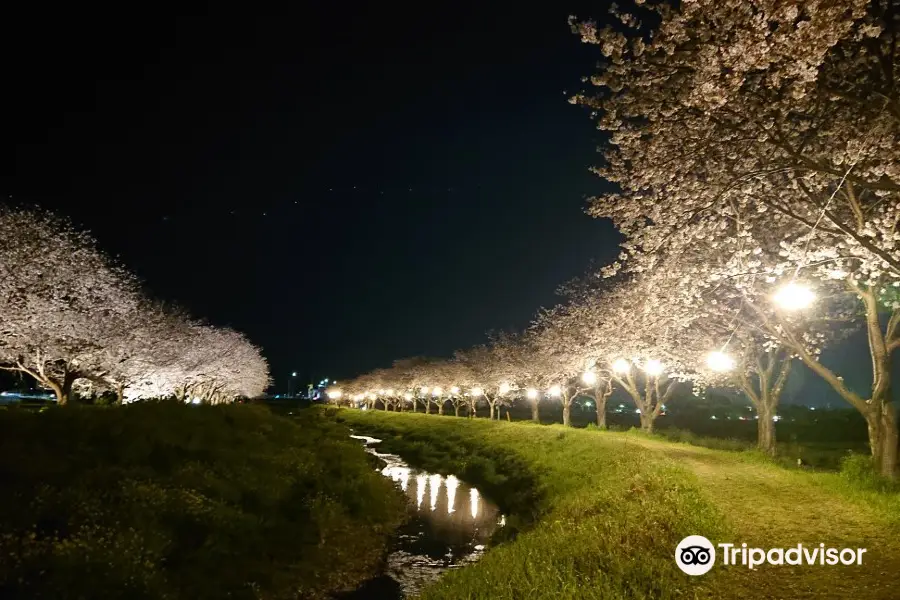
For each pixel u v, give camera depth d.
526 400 95.44
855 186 13.95
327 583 16.05
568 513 16.20
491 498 28.02
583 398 99.94
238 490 18.41
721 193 12.51
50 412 19.91
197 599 12.83
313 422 39.75
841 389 16.97
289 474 22.38
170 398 28.58
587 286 41.69
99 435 18.84
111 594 11.31
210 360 51.91
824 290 21.47
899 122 11.17
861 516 12.83
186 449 20.16
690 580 9.42
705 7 10.91
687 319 19.47
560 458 27.67
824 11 9.44
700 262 16.88
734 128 12.46
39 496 13.66
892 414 16.39
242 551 15.47
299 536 17.80
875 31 10.35
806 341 22.11
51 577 11.10
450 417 62.81
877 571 9.41
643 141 13.62
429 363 83.50
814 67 10.12
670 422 55.72
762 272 15.32
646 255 15.12
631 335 28.16
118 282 32.09
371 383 96.62
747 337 26.28
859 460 17.39
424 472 36.59
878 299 18.44
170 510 15.11
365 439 57.88
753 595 8.74
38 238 26.97
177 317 46.81
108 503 14.20
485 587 9.99
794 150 12.23
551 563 10.45
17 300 25.84
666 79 12.41
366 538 20.17
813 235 13.42
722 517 12.50
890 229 13.44
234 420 27.34
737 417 66.94
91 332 28.91
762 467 20.75
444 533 21.84
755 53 10.06
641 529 11.86
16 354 26.77
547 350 45.56
